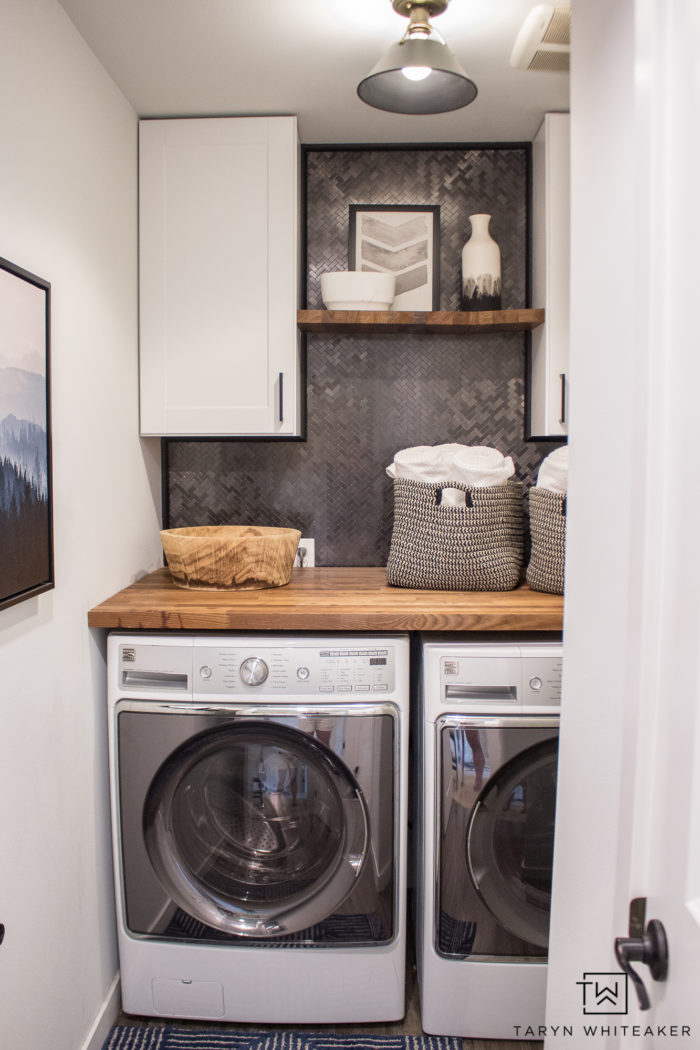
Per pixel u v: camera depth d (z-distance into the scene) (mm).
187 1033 1863
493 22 1688
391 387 2459
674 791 770
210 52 1818
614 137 943
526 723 1751
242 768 1823
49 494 1484
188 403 2184
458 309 2422
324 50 1811
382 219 2412
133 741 1786
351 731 1768
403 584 2113
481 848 1779
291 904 1818
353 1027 1895
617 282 934
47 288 1460
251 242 2154
